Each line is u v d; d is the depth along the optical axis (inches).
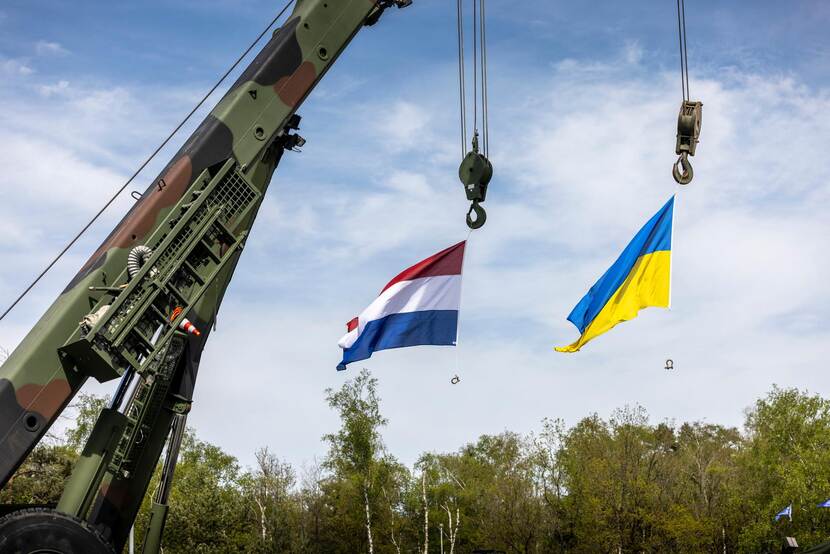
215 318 498.3
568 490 1947.6
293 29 472.1
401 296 612.7
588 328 606.2
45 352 388.8
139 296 404.5
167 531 1542.8
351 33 483.2
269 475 1956.2
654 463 1956.2
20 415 380.2
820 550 501.7
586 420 2074.3
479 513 2149.4
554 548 1921.8
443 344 604.4
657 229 591.2
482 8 507.8
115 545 469.7
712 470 1974.7
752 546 1692.9
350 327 625.0
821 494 1631.4
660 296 582.6
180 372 488.4
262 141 456.4
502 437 2915.8
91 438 414.6
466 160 499.2
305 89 470.3
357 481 1910.7
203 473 1673.2
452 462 2652.6
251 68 466.6
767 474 1820.9
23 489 1502.2
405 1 492.7
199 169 440.1
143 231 421.4
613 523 1812.3
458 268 611.5
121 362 401.1
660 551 1812.3
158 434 482.3
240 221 443.5
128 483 473.4
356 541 1925.4
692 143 456.8
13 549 356.2
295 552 1882.4
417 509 2164.1
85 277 405.7
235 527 1700.3
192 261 430.6
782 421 1830.7
